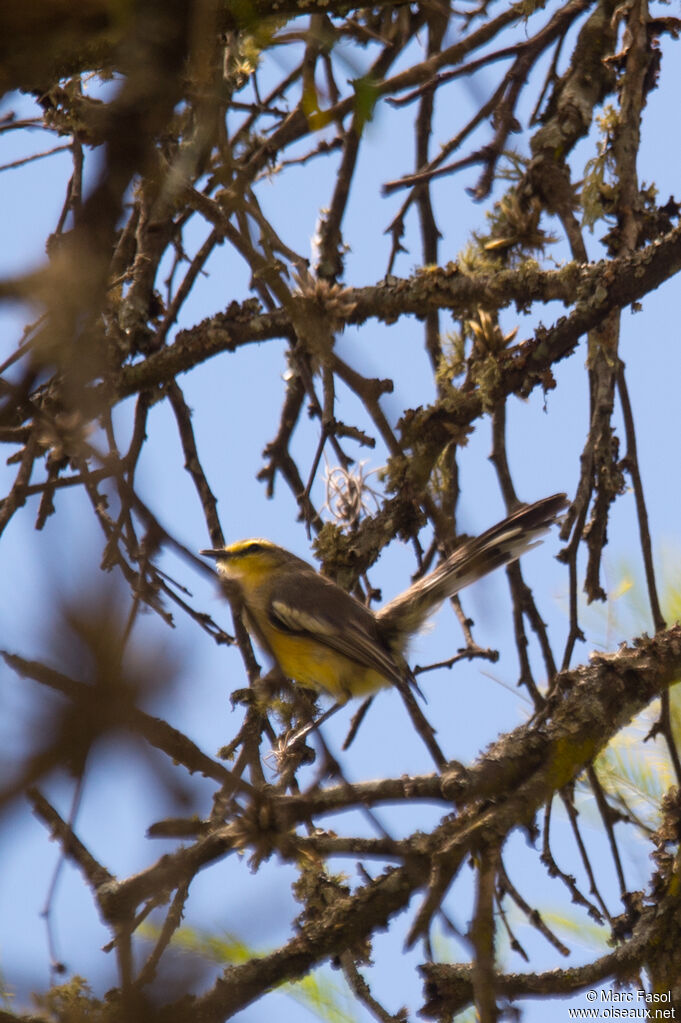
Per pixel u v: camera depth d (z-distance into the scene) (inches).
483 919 205.0
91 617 55.1
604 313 366.0
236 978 213.3
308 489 361.1
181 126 185.9
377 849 228.1
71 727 54.1
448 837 242.8
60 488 139.8
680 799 300.7
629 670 292.8
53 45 73.7
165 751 58.6
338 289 318.7
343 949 229.8
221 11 127.5
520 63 380.8
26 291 72.8
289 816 226.5
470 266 393.7
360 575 392.2
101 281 75.1
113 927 173.8
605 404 352.5
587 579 353.7
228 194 181.0
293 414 431.8
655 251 366.6
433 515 328.5
